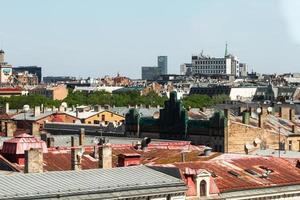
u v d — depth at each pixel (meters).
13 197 88.56
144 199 99.94
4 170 112.75
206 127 184.88
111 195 96.62
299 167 131.88
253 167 126.12
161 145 156.00
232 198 114.75
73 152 119.38
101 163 116.94
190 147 155.50
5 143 120.88
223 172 121.00
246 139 186.25
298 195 124.56
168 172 108.12
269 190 120.00
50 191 92.69
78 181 99.12
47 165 120.25
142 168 109.50
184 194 104.94
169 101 192.88
